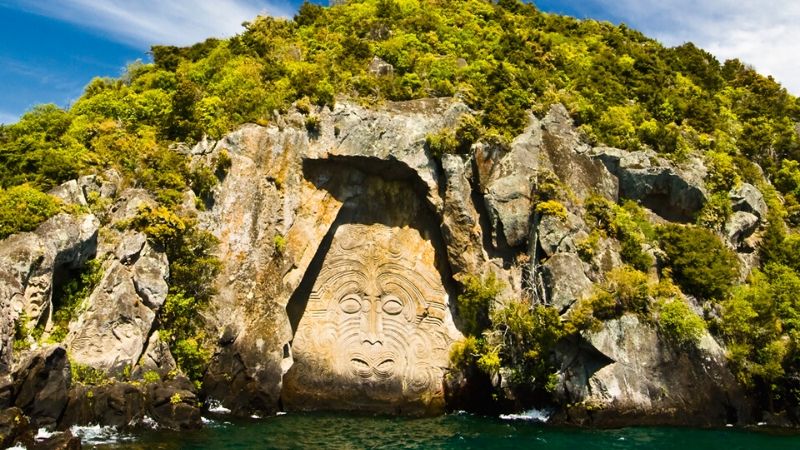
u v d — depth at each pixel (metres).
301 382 40.44
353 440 32.19
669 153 48.28
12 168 36.00
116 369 32.69
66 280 33.81
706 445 32.44
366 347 41.91
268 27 51.47
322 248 42.56
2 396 27.34
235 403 37.09
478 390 41.66
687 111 53.88
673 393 37.53
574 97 50.19
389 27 53.16
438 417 39.34
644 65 58.16
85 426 29.81
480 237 42.56
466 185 43.00
